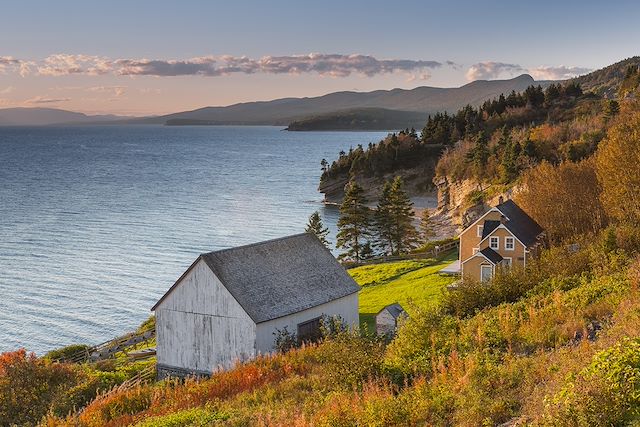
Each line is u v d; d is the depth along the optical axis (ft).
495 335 75.66
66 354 163.53
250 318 126.82
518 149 390.01
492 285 109.19
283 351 125.39
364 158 543.80
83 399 101.96
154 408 85.15
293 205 481.05
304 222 400.67
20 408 95.96
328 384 76.89
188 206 456.04
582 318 72.79
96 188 555.28
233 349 130.21
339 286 148.77
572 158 358.02
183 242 329.31
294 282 141.18
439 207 453.58
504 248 198.08
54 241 329.11
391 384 66.54
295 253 149.18
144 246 319.27
